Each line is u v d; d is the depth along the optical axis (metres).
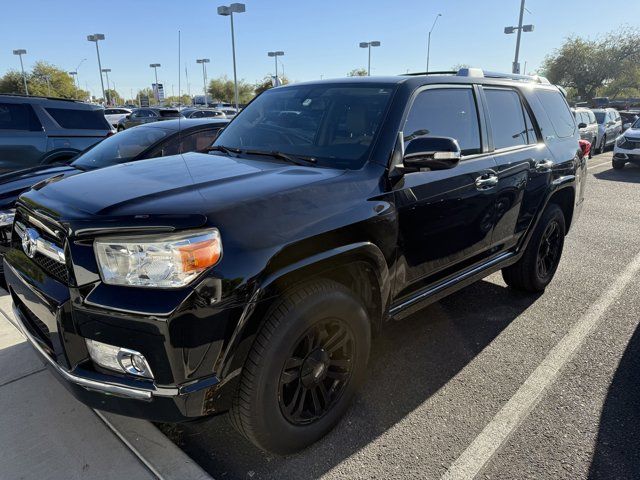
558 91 4.86
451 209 3.05
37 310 2.26
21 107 8.07
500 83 3.85
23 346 3.37
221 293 1.92
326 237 2.25
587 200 9.45
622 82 49.31
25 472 2.27
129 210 2.00
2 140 7.82
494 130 3.62
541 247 4.35
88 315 1.95
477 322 3.94
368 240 2.46
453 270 3.33
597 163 15.78
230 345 1.97
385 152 2.71
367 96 3.04
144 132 5.90
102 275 1.95
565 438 2.59
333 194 2.39
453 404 2.87
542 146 4.17
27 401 2.78
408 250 2.80
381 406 2.85
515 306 4.26
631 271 5.20
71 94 62.03
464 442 2.55
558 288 4.69
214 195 2.15
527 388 3.04
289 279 2.12
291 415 2.34
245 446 2.52
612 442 2.55
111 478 2.25
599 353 3.47
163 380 1.92
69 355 2.07
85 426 2.58
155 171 2.67
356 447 2.51
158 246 1.89
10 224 4.38
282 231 2.12
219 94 65.12
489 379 3.13
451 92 3.29
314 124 3.10
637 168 14.41
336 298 2.31
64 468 2.30
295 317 2.14
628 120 24.02
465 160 3.25
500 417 2.75
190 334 1.88
